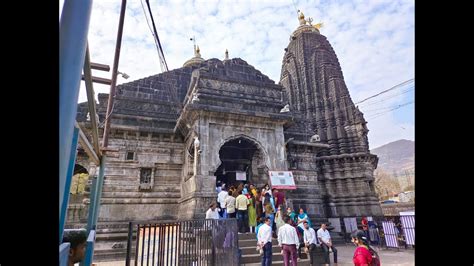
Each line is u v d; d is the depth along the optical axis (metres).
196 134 15.73
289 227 10.38
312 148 23.03
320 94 32.56
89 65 3.10
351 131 28.45
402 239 17.00
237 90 19.12
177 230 8.07
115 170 17.72
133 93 21.25
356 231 6.18
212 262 8.82
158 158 18.92
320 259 12.11
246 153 19.81
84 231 4.15
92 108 4.18
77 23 1.48
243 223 13.06
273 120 17.69
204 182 14.89
